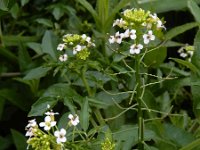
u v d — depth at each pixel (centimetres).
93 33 47
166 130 39
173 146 37
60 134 30
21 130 50
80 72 38
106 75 39
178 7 54
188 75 45
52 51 43
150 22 34
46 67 40
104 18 44
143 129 35
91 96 38
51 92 38
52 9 53
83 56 37
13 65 51
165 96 45
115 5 46
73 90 38
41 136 30
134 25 34
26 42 52
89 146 32
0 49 49
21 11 55
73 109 36
